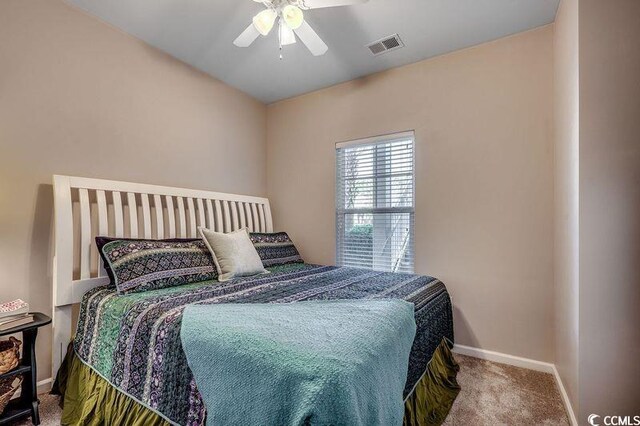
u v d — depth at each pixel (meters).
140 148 2.52
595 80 1.59
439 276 2.72
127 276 1.89
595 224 1.57
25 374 1.69
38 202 1.98
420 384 1.64
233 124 3.36
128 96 2.45
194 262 2.26
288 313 1.40
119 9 2.18
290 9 1.75
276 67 2.96
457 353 2.62
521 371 2.30
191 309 1.47
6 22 1.87
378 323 1.31
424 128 2.81
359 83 3.18
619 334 1.52
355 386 0.93
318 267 2.96
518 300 2.40
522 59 2.42
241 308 1.49
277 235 3.25
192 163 2.93
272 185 3.77
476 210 2.58
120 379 1.48
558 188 2.14
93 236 2.23
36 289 1.96
